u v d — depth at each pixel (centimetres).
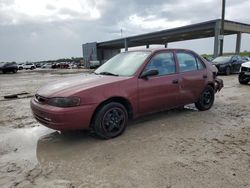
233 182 260
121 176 276
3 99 805
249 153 332
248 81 1059
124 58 483
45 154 342
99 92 371
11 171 294
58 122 346
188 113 552
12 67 3052
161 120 496
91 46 6662
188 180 264
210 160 312
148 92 432
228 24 3150
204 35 4197
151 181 264
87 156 332
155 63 452
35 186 260
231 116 525
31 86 1284
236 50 3691
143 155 330
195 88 524
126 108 421
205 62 562
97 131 381
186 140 383
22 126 480
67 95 349
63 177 277
